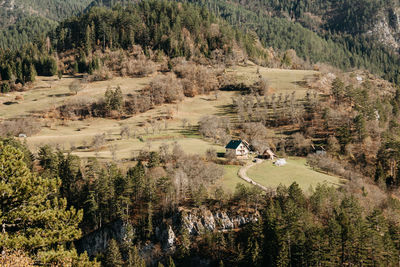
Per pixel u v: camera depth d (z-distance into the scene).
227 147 125.44
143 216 86.06
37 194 27.77
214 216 80.19
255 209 80.88
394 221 82.62
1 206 26.03
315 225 72.69
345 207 76.75
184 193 87.31
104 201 92.00
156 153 102.69
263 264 69.38
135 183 89.00
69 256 27.39
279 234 69.12
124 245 80.44
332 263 66.69
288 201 74.19
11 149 28.17
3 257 22.97
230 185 92.19
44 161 109.50
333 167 117.81
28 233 27.03
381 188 114.06
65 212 29.27
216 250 73.00
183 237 75.12
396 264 67.56
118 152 125.56
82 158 116.12
